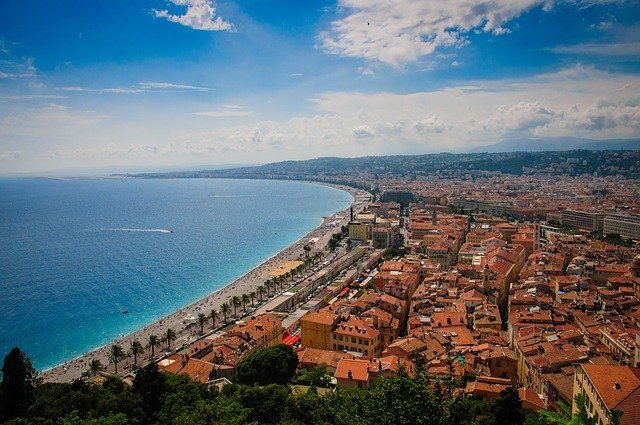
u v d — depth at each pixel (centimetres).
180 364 16088
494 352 16550
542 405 12319
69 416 10000
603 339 17188
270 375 15200
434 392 5769
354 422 5719
